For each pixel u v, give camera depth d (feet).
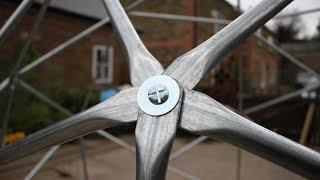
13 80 12.47
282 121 40.73
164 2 64.28
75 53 55.01
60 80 48.85
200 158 33.94
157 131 3.97
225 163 32.35
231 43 4.40
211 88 47.83
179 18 17.65
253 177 28.14
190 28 61.31
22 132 38.88
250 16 4.46
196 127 3.98
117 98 4.40
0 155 4.83
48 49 50.19
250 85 53.78
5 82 12.23
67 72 53.47
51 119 42.60
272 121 40.75
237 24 4.46
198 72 4.31
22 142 4.72
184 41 61.77
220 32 4.50
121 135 42.65
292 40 59.77
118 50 62.23
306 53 61.46
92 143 39.99
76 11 54.75
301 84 60.95
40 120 40.45
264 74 58.13
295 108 45.80
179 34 62.28
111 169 31.22
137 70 4.57
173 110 4.04
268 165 30.78
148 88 4.24
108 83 60.75
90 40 57.72
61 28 52.80
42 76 45.55
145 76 4.48
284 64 62.80
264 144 3.78
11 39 43.16
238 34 4.41
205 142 39.63
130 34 4.92
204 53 4.40
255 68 54.13
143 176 3.79
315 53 60.95
